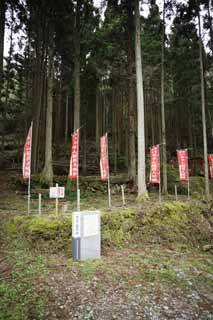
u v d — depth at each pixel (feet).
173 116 78.95
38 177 37.50
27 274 14.26
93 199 33.55
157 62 45.09
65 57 45.70
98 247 17.62
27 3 37.88
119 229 22.20
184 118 78.28
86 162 57.77
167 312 11.18
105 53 45.29
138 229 23.66
